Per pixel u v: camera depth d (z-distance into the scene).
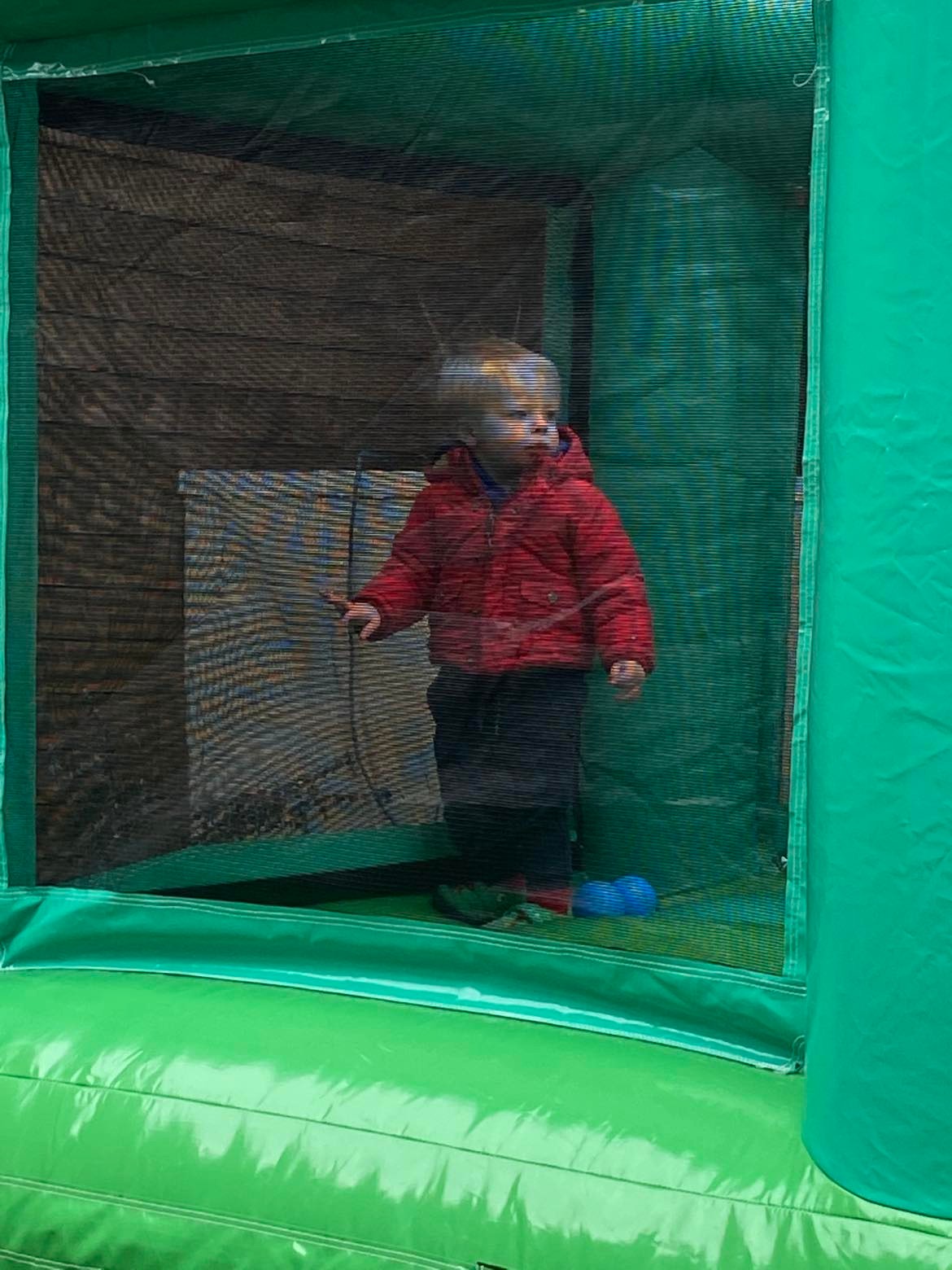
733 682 2.10
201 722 2.43
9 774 2.57
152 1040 2.22
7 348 2.52
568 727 2.20
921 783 1.74
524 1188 1.90
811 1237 1.77
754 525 2.07
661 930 2.16
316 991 2.37
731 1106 1.97
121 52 2.41
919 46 1.71
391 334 2.25
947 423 1.71
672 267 2.09
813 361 1.98
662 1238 1.82
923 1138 1.75
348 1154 1.99
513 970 2.26
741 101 2.03
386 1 2.22
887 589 1.75
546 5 2.11
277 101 2.30
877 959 1.77
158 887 2.48
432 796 2.29
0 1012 2.35
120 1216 2.07
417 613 2.27
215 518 2.38
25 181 2.50
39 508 2.52
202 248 2.37
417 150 2.22
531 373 2.17
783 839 2.08
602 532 2.15
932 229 1.71
